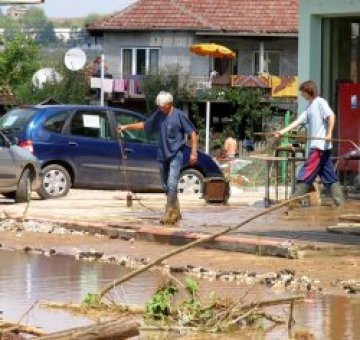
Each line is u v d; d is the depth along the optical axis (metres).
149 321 12.52
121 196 29.31
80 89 71.12
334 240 18.53
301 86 23.28
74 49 48.09
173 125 21.64
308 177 23.17
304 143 27.41
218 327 12.17
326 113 22.91
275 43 77.81
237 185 35.16
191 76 75.94
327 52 28.84
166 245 19.23
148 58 79.00
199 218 22.64
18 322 12.27
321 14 28.42
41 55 89.69
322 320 12.70
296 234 19.39
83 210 24.77
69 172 30.17
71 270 16.52
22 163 27.98
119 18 79.25
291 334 11.91
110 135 30.84
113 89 76.44
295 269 16.22
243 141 69.19
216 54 54.94
